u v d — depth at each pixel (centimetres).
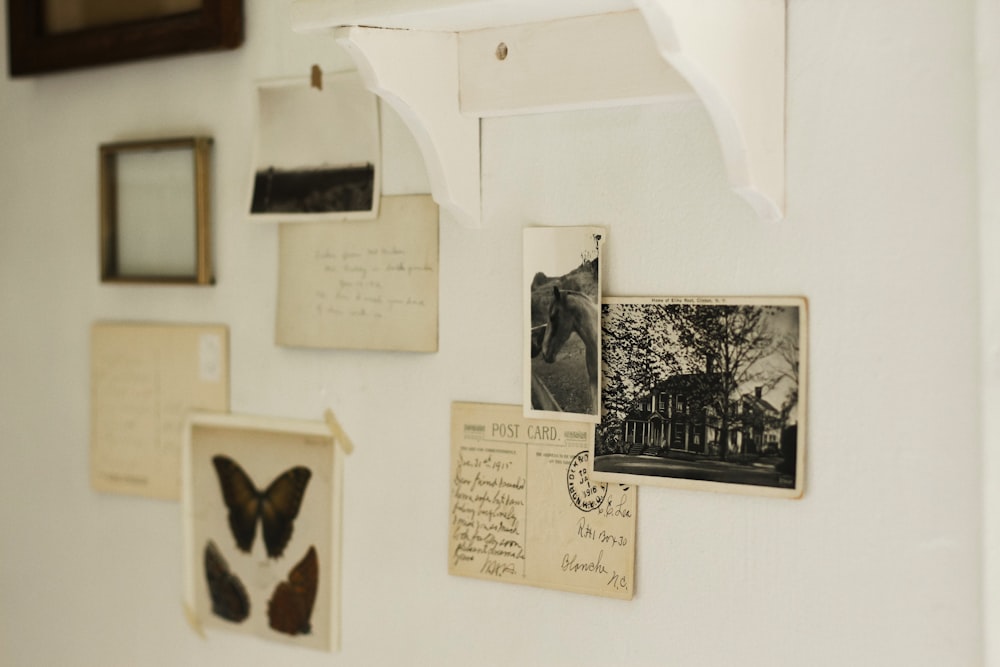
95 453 143
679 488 99
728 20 83
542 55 99
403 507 118
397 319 117
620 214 102
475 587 113
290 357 126
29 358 150
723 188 96
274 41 125
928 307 88
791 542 94
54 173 146
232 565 132
